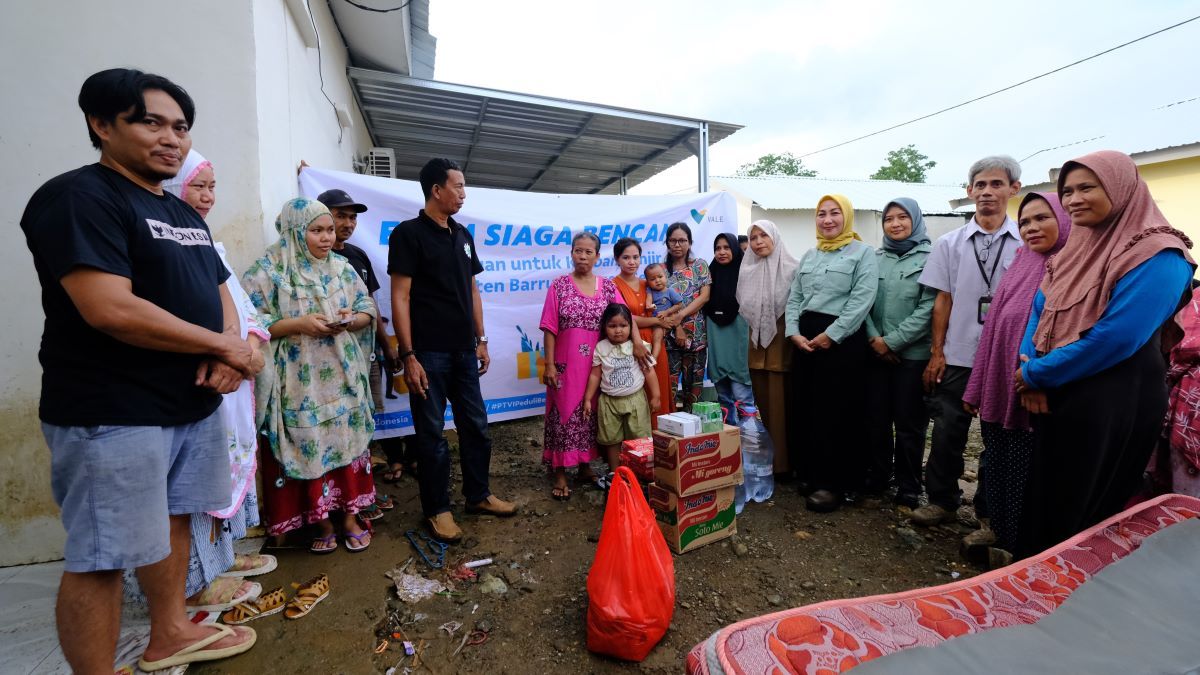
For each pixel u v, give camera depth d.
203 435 1.70
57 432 1.40
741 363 3.59
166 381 1.50
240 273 2.55
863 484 3.18
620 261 3.54
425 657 1.86
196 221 1.71
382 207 3.55
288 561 2.43
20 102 2.30
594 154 7.40
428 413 2.61
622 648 1.80
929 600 1.41
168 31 2.42
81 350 1.39
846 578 2.36
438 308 2.62
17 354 2.34
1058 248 2.19
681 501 2.49
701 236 4.69
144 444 1.45
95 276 1.31
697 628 2.02
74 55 2.35
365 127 6.30
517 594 2.22
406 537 2.66
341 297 2.46
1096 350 1.79
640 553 1.83
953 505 2.83
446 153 7.48
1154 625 1.33
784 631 1.25
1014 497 2.30
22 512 2.40
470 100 5.55
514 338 4.08
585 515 2.92
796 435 3.37
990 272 2.58
